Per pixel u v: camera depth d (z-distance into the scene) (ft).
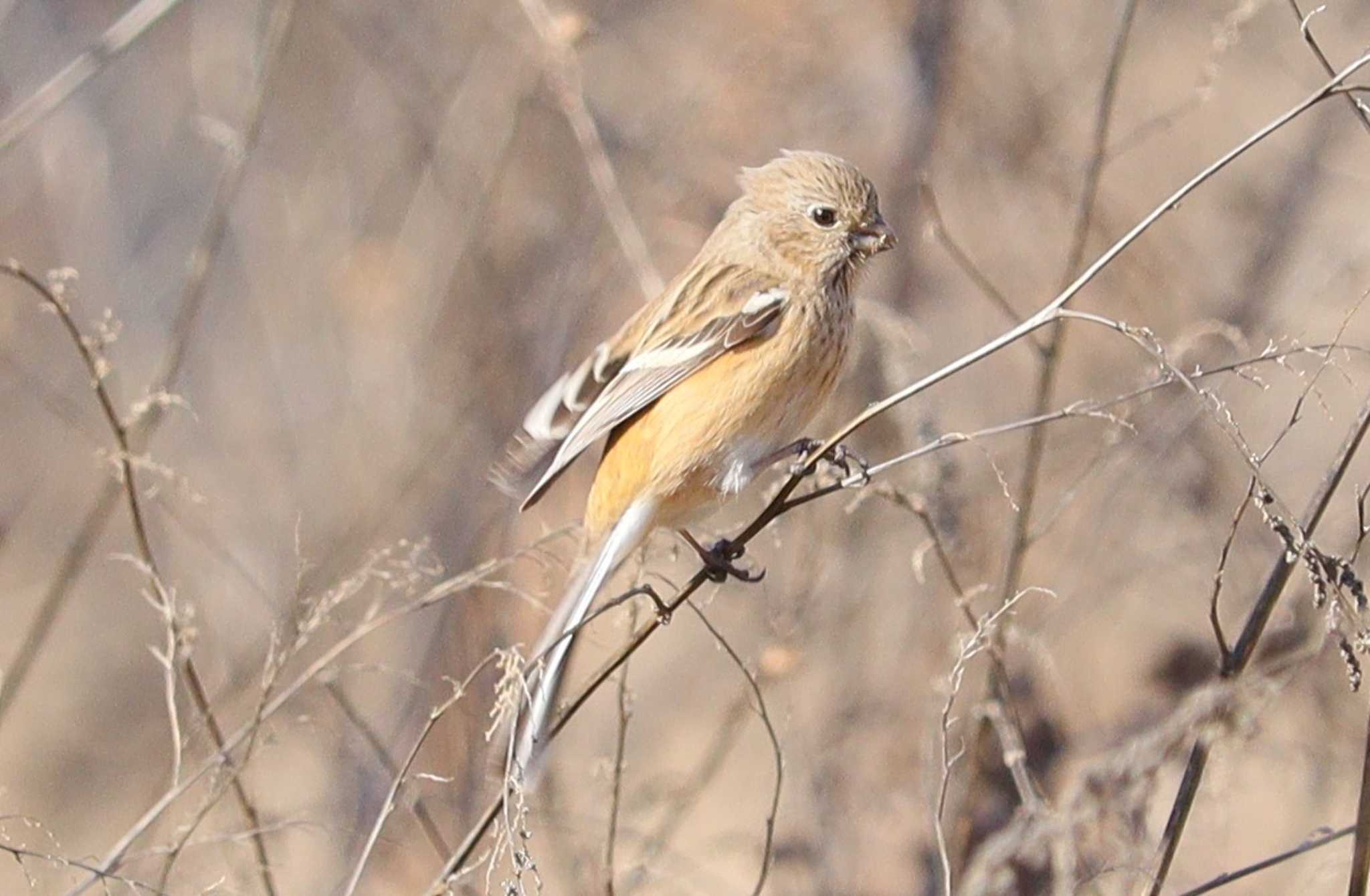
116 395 50.65
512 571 36.42
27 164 55.67
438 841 27.78
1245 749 28.96
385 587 37.55
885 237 28.71
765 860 23.80
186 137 53.88
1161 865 22.61
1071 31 47.52
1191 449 38.52
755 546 37.63
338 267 46.57
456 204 44.91
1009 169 44.01
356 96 49.08
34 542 55.11
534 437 30.09
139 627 53.78
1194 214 45.27
